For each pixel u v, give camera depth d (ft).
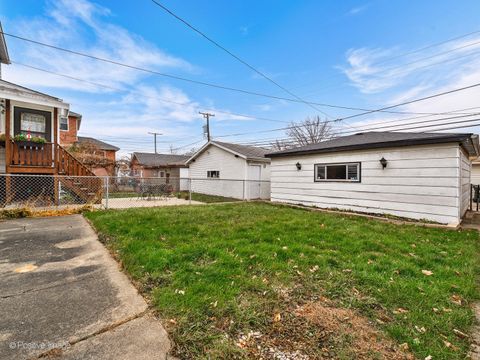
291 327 6.31
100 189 28.94
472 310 7.41
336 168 27.48
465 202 27.66
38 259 10.89
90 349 5.40
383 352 5.53
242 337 5.87
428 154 21.08
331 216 22.94
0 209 20.27
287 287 8.39
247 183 44.14
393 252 12.37
